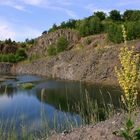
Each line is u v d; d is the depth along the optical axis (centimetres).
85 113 2150
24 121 2405
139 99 2544
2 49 18012
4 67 14188
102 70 7494
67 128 1695
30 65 12312
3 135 1628
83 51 9094
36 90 5694
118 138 1091
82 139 1218
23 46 18325
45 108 3481
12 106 3709
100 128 1240
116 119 1284
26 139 1748
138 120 1088
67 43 11994
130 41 7712
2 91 5588
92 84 6788
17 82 7675
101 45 10038
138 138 776
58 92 5284
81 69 8275
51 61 10400
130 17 13288
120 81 766
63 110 3200
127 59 759
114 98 3862
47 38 14962
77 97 4456
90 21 12656
